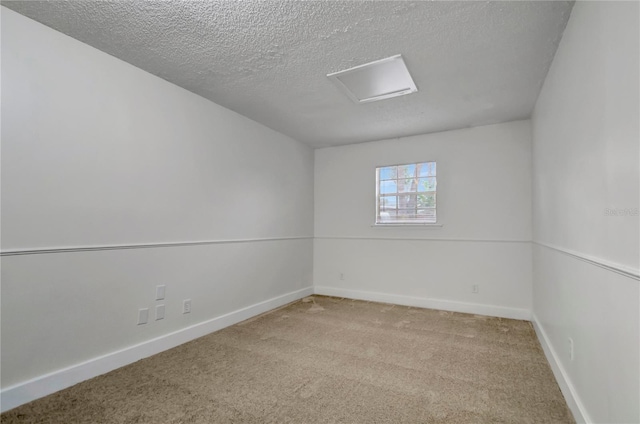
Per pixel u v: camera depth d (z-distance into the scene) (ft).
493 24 6.01
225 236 10.34
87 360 6.71
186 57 7.30
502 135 11.78
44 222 6.12
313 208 15.60
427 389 6.35
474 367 7.33
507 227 11.60
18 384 5.70
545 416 5.47
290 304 13.25
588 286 4.85
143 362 7.52
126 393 6.14
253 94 9.34
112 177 7.25
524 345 8.67
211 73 8.07
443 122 11.72
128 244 7.54
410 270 13.24
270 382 6.61
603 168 4.20
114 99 7.31
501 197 11.73
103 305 7.02
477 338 9.21
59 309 6.30
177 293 8.70
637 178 3.25
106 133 7.15
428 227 12.96
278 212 12.97
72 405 5.72
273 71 7.93
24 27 5.90
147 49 6.98
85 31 6.36
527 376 6.89
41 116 6.09
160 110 8.35
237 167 10.89
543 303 8.69
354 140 14.20
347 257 14.69
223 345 8.63
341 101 9.81
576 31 5.35
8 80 5.68
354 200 14.64
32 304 5.93
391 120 11.51
